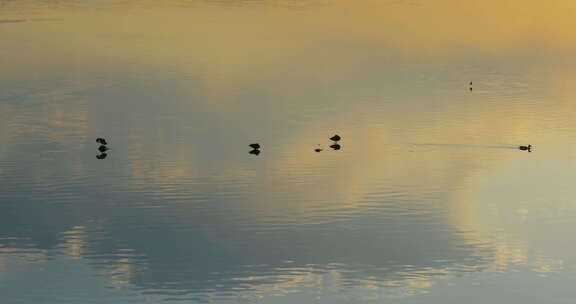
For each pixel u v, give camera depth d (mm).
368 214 56844
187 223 54594
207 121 82188
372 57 120812
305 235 52906
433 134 77688
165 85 98438
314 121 82688
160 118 83000
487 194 61281
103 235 52188
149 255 49719
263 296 44500
